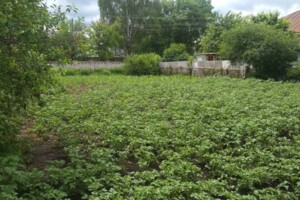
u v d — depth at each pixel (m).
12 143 8.82
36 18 7.84
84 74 42.53
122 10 70.50
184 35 75.00
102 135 10.39
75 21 9.12
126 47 71.81
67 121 13.21
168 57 51.62
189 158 8.72
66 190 6.69
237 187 7.21
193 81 27.34
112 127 10.49
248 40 29.39
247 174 7.23
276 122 11.47
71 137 10.09
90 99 17.88
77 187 6.88
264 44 28.55
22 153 8.96
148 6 72.38
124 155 8.59
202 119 12.61
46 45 8.34
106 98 18.61
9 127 8.94
